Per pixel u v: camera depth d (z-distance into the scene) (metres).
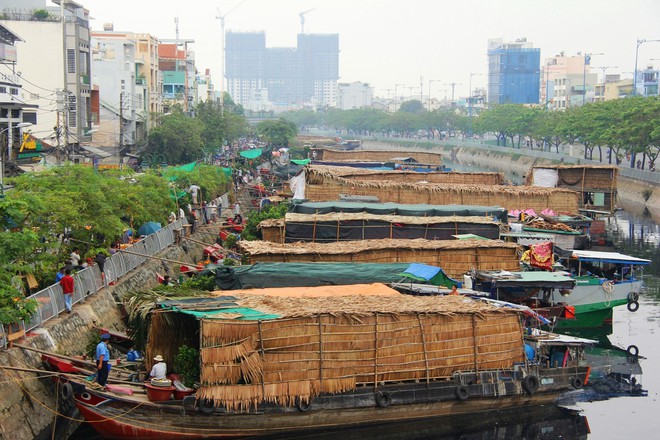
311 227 48.38
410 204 58.81
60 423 29.39
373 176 71.44
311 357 29.56
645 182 100.50
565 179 74.94
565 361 34.91
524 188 65.94
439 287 38.38
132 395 28.58
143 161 93.12
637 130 102.06
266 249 42.88
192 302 30.97
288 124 170.38
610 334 46.19
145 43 118.06
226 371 28.36
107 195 46.03
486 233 49.94
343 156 110.69
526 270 44.44
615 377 39.22
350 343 30.22
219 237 62.47
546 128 145.50
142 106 105.94
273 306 30.77
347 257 42.81
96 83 87.38
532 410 34.41
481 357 32.72
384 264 40.66
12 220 32.38
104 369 28.50
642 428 32.97
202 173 73.38
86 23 77.00
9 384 27.47
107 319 37.19
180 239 54.88
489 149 174.00
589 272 50.22
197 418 28.34
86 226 41.50
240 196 89.50
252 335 28.69
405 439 32.06
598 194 74.19
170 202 56.81
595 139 117.69
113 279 40.91
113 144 91.31
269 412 29.00
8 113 54.47
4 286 28.30
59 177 42.06
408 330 31.25
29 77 72.81
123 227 43.50
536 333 35.62
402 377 31.27
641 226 83.06
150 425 28.06
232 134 142.00
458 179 74.44
